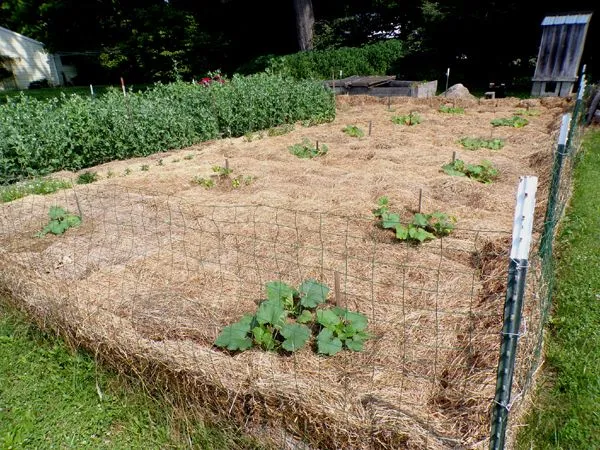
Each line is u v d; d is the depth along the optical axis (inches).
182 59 927.0
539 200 186.4
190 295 126.3
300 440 83.4
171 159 297.9
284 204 195.5
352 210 185.5
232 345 100.9
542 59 508.1
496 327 105.0
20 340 124.0
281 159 280.7
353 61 775.1
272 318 104.9
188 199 206.8
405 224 164.2
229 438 88.4
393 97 512.1
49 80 1034.7
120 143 304.8
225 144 338.0
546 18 502.0
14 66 970.7
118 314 117.6
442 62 761.6
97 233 171.0
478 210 188.4
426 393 88.2
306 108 421.1
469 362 95.7
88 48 1024.9
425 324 111.0
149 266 142.6
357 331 105.2
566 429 89.7
